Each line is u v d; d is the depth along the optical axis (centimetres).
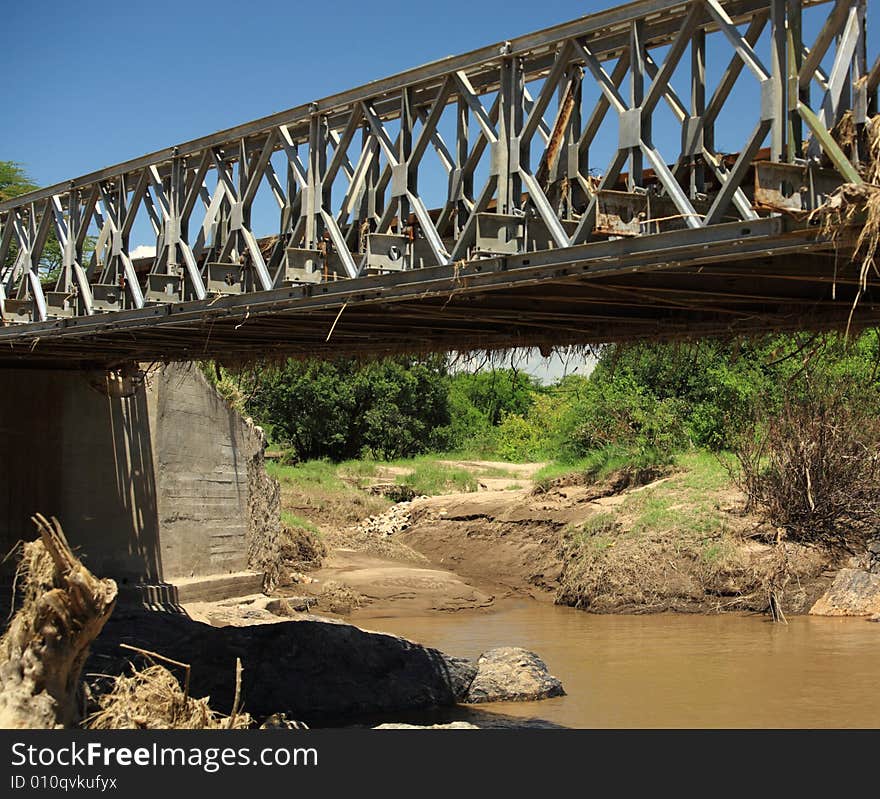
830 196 718
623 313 1128
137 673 1109
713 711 1422
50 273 3488
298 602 2331
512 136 916
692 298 972
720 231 758
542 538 3092
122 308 1373
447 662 1529
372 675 1455
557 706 1464
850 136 733
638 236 803
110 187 1409
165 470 2030
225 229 1245
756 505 2609
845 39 747
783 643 2003
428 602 2562
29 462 1862
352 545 3184
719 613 2417
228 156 1250
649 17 838
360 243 1092
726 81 812
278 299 1114
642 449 3212
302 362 1535
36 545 981
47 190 1518
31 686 942
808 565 2459
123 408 1941
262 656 1435
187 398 2108
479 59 940
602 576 2602
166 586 1931
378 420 5600
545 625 2314
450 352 1343
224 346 1505
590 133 898
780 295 974
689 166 834
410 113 1017
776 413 2734
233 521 2259
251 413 5422
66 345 1585
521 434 5778
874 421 2567
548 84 891
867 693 1541
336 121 1105
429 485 4162
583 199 936
